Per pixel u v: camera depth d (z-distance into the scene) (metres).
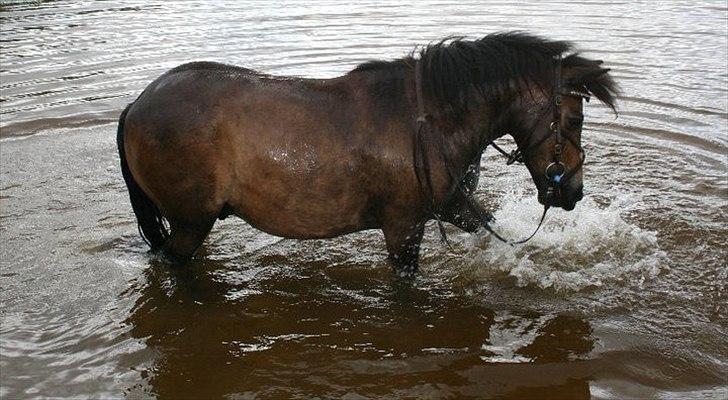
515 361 4.19
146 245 5.58
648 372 4.06
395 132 4.40
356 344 4.39
